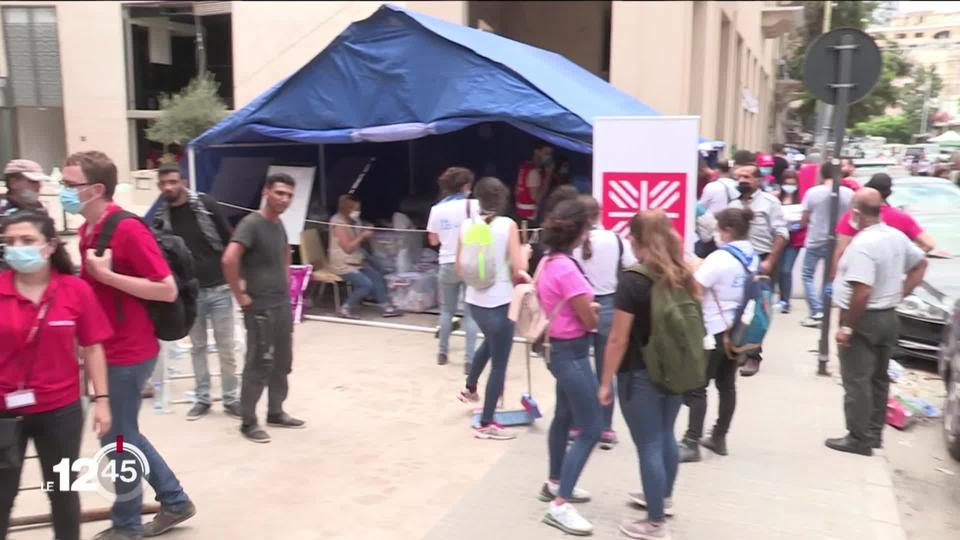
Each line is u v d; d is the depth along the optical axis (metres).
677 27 18.06
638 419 3.97
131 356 3.77
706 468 5.15
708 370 5.25
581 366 4.13
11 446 3.17
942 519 4.79
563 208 4.22
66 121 27.23
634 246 3.93
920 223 9.59
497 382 5.51
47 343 3.22
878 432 5.57
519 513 4.39
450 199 7.48
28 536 4.08
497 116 8.30
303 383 6.99
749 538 4.16
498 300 5.40
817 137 19.20
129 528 3.92
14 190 5.37
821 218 9.38
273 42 23.88
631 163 5.98
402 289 9.64
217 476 4.91
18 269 3.13
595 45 24.91
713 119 21.17
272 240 5.39
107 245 3.67
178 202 5.88
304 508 4.46
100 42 26.80
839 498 4.68
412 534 4.15
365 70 9.07
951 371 5.82
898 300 5.33
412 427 5.84
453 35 8.96
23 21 27.23
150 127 26.47
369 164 12.01
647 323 3.82
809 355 8.24
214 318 6.03
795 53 46.88
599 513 4.42
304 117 9.35
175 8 26.53
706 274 5.03
